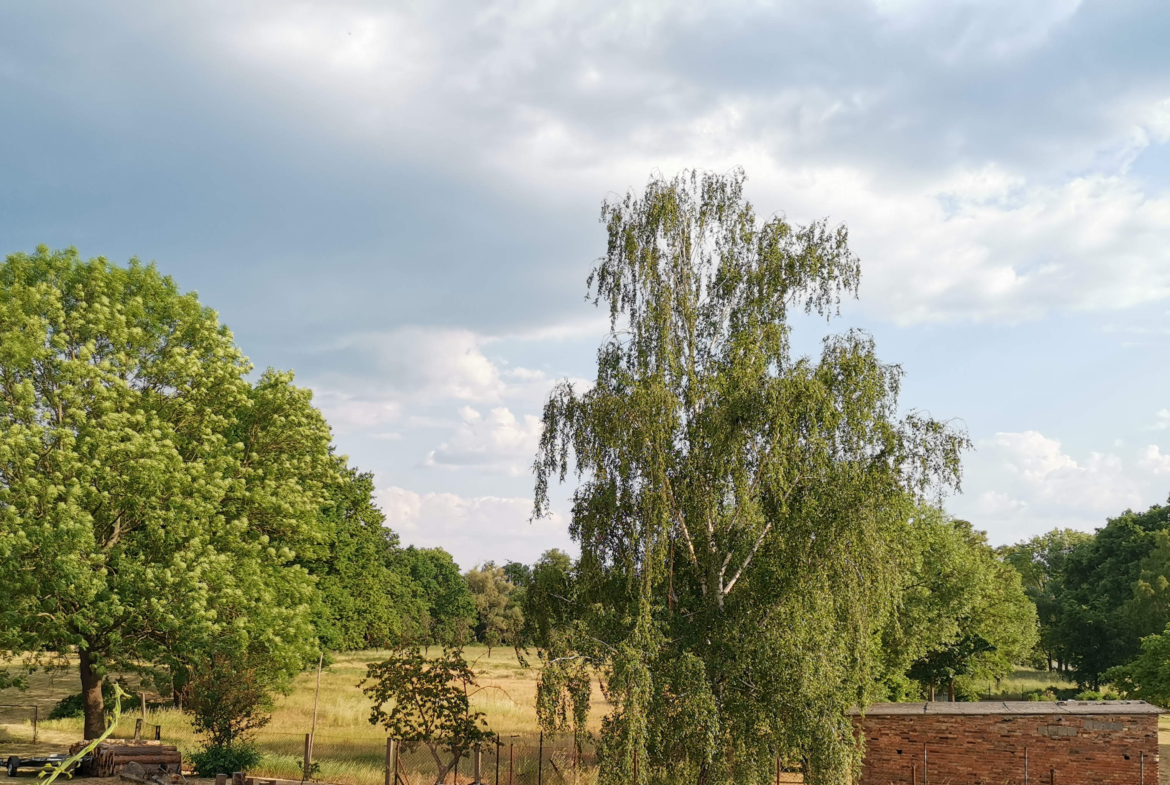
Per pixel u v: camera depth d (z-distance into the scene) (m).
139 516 26.50
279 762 24.78
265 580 29.31
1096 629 67.88
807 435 19.61
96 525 26.17
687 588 21.47
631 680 17.77
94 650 25.94
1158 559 67.00
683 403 21.59
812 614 18.55
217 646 26.34
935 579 33.94
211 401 30.08
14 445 24.02
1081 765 24.19
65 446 25.06
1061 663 82.44
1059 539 110.88
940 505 20.62
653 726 18.47
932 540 33.03
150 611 25.19
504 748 28.95
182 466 26.64
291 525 30.75
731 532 20.72
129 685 41.62
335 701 42.38
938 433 20.23
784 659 18.03
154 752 22.77
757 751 18.67
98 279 29.16
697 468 20.28
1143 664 40.88
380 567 52.59
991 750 24.69
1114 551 76.62
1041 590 91.69
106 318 27.89
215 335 30.70
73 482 24.58
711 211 23.77
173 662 26.41
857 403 19.80
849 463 19.33
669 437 20.53
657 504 19.53
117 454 25.50
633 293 23.06
